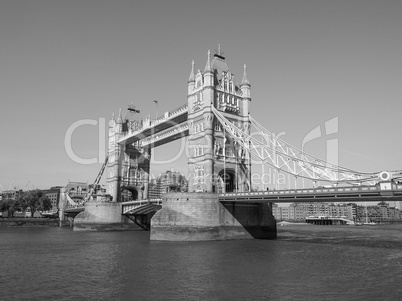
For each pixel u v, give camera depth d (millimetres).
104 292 28578
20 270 38562
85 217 108688
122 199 130875
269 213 74875
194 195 65562
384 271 35406
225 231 67062
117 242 67500
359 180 49344
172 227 65438
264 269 36531
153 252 50031
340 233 112812
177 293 27750
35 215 199125
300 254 47156
